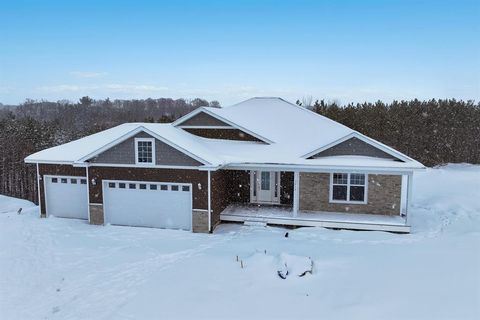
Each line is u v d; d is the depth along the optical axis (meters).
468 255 12.40
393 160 16.67
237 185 19.36
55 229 16.53
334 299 9.79
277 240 14.81
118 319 9.21
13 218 18.47
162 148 16.36
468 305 8.92
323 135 19.44
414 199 22.33
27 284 11.31
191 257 13.09
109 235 15.76
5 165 40.22
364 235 15.55
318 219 16.66
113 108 122.94
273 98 23.97
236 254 13.28
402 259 12.36
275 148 18.20
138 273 11.88
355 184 17.72
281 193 19.16
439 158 35.34
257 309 9.49
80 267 12.47
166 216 16.75
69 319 9.31
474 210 19.31
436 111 35.19
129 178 16.81
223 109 21.11
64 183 18.27
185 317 9.20
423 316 8.61
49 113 117.94
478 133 34.88
